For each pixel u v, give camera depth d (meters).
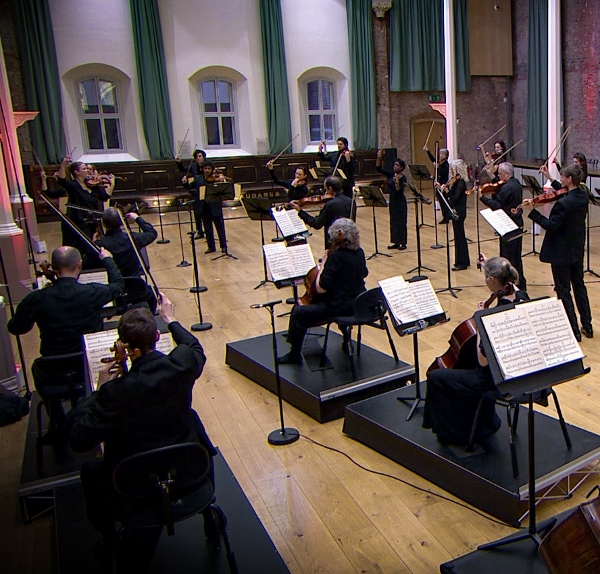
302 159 15.11
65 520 3.13
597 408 4.23
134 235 5.90
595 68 13.83
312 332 5.56
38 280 5.58
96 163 13.68
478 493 3.29
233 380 5.12
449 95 11.87
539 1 14.94
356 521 3.29
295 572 2.95
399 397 4.20
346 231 4.52
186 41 14.05
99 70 13.66
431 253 8.99
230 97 14.85
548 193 6.26
